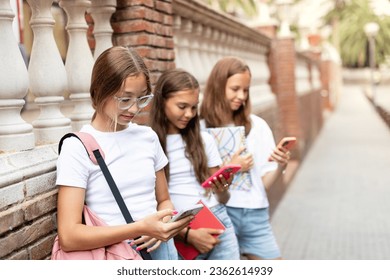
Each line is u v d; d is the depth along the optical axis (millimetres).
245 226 4109
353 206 9297
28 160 2543
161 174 2850
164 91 3355
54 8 8148
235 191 4062
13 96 2557
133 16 3984
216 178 3307
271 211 8469
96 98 2475
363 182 11484
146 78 2463
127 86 2391
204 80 5625
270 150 4223
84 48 3309
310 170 13258
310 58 18438
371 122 26344
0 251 2264
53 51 2916
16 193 2373
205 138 3607
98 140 2475
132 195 2510
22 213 2398
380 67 51156
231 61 4031
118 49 2443
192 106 3369
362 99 43750
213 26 5996
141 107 2465
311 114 18562
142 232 2340
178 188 3457
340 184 11344
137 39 3996
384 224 8070
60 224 2334
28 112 6773
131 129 2586
